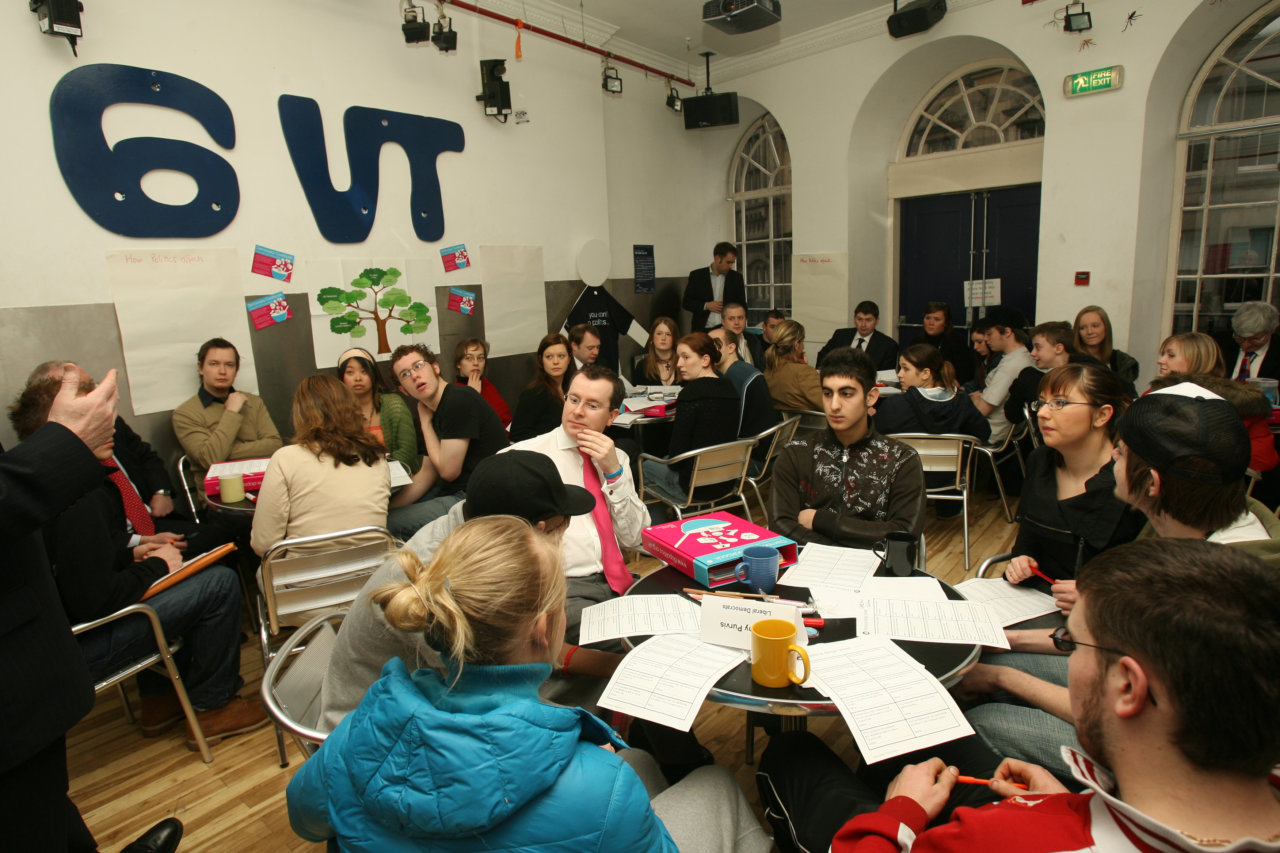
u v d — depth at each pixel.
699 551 1.66
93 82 3.06
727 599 1.33
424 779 0.75
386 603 0.88
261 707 2.28
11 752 1.12
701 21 5.22
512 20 4.72
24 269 2.96
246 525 2.89
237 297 3.61
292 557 2.09
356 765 0.80
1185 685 0.60
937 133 5.80
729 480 3.29
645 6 4.92
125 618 1.96
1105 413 1.65
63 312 3.07
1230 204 4.50
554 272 5.24
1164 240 4.71
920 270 6.17
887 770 1.37
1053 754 1.29
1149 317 4.69
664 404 4.05
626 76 5.93
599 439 1.84
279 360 3.81
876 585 1.57
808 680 1.20
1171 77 4.32
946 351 5.14
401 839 0.79
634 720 1.78
